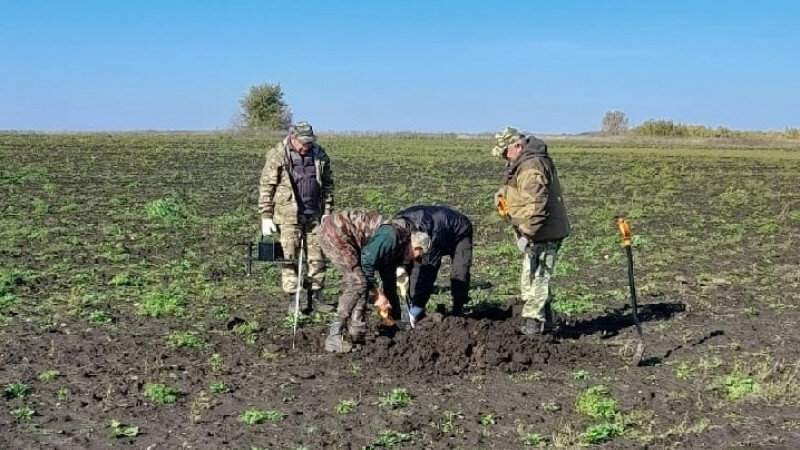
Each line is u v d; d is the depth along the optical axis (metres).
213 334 10.60
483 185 32.69
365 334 9.85
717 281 14.17
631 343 10.34
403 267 9.94
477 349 9.42
